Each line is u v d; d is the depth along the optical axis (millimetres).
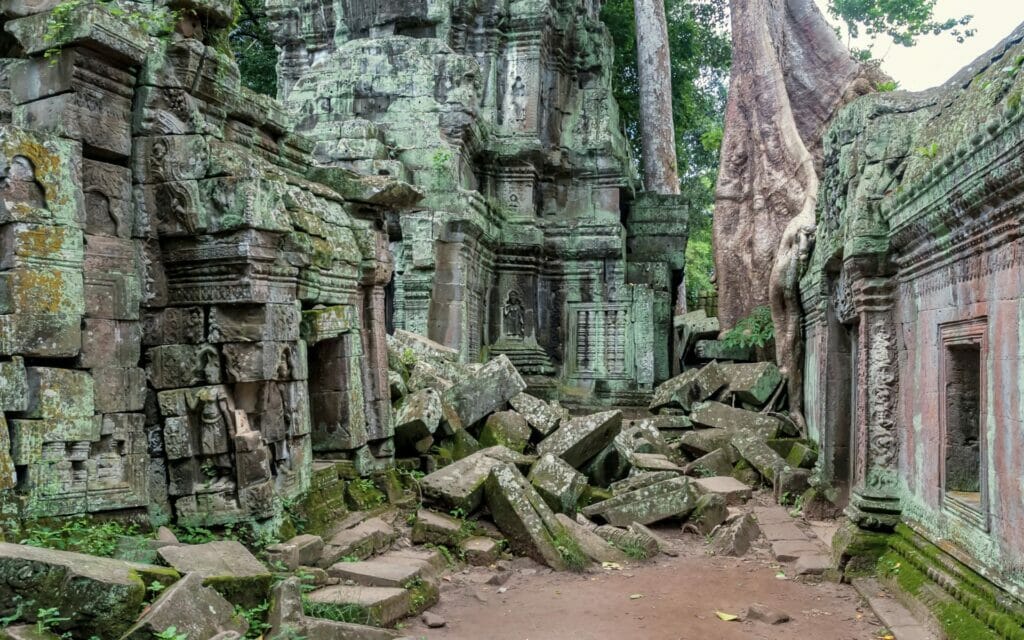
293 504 7434
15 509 5656
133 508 6465
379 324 9781
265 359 7016
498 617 6562
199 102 7270
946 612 6039
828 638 6250
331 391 8930
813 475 10758
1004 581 5488
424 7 18016
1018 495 5316
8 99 6812
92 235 6492
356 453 8992
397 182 9820
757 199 18156
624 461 11398
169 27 7133
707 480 11383
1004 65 6207
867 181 8234
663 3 25734
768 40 18734
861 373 8305
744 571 8156
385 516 8594
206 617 4586
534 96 18781
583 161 19531
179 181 6898
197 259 6938
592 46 20297
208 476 6883
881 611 6656
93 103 6562
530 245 18359
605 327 18891
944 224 6449
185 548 5539
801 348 14484
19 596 4367
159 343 7051
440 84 16531
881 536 7836
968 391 6770
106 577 4426
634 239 21797
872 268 8164
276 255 7145
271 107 8438
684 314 26312
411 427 10203
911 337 7703
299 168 9398
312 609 5777
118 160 6883
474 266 16750
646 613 6766
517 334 18406
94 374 6320
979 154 5555
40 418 5887
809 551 8570
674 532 9633
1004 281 5555
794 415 14141
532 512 8367
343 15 18484
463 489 8711
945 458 6777
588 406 17391
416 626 6242
